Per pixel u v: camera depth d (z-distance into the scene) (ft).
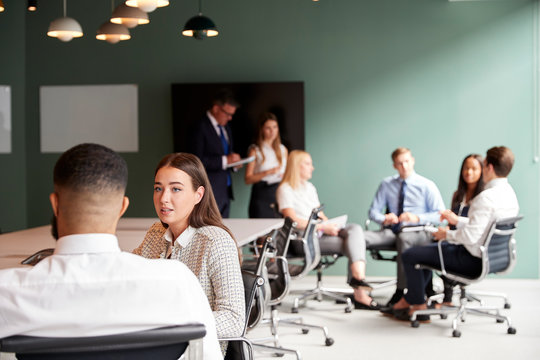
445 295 18.71
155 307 4.91
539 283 23.41
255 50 24.75
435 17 24.11
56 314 4.67
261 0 24.64
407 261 17.75
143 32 25.11
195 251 7.92
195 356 5.17
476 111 24.07
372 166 24.53
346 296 20.58
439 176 24.29
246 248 23.70
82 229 5.27
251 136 24.45
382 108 24.43
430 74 24.21
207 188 8.23
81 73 25.43
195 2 24.86
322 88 24.61
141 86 25.18
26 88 25.62
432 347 15.47
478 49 23.99
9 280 4.68
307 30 24.57
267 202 23.77
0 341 4.62
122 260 4.91
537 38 23.72
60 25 16.94
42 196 25.67
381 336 16.52
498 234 16.34
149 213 25.32
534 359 14.43
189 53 24.98
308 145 24.72
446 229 16.88
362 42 24.41
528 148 23.85
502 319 17.79
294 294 21.93
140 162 25.29
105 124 25.41
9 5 25.21
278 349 14.29
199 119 24.39
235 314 7.45
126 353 4.98
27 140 25.68
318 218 18.44
